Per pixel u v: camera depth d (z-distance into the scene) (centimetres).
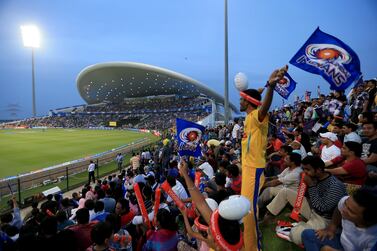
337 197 389
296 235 417
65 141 4566
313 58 643
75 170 2114
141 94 11869
